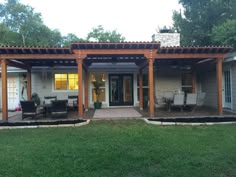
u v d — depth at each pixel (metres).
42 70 15.07
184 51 10.39
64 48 9.87
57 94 15.21
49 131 8.06
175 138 6.66
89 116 11.02
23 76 15.52
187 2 24.56
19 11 34.03
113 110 13.47
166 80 15.76
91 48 10.11
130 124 8.98
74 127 8.69
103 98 15.50
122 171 4.32
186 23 24.47
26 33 33.22
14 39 31.91
